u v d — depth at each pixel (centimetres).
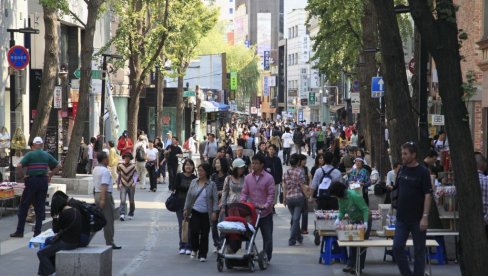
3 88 4775
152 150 5544
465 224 1770
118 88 8594
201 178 2591
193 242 2605
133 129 6631
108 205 2777
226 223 2375
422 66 2928
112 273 2333
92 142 5769
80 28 7019
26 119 5194
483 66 4353
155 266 2488
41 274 2050
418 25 1770
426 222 1947
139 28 6538
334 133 9631
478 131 5038
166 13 6394
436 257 2495
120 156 6256
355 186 2806
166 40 6606
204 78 13512
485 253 1762
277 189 3997
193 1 6694
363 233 2277
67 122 6756
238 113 16500
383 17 2398
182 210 2767
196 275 2322
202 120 11312
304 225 3278
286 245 3012
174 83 12306
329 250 2548
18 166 2931
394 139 2522
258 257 2427
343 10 4953
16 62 3928
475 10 4919
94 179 2759
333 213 2570
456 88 1761
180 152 5441
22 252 2656
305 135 10912
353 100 6700
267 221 2491
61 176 4953
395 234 1994
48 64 4456
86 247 2103
